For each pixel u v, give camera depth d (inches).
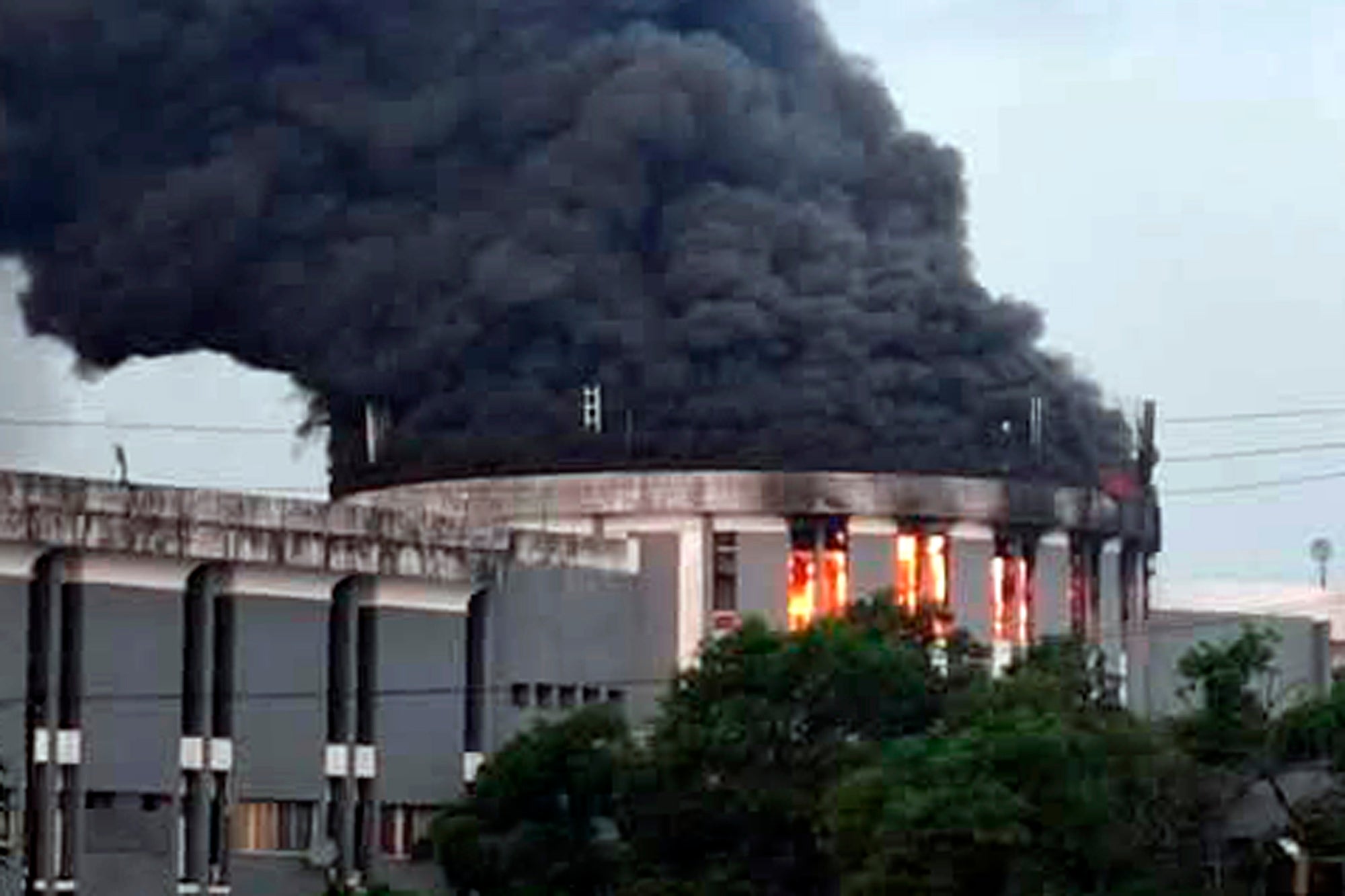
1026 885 3614.7
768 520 4783.5
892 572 4810.5
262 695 4293.8
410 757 4473.4
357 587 4436.5
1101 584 5128.0
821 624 4097.0
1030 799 3661.4
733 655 4077.3
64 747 4072.3
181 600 4220.0
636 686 4761.3
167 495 4183.1
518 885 4128.9
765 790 3951.8
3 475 3986.2
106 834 4101.9
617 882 4101.9
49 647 4060.0
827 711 4037.9
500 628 4591.5
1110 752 3833.7
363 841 4414.4
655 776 4013.3
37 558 4052.7
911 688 4060.0
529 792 4163.4
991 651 4475.9
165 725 4180.6
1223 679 4035.4
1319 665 5344.5
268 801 4303.6
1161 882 3814.0
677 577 4771.2
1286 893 3211.1
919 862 3607.3
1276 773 4055.1
